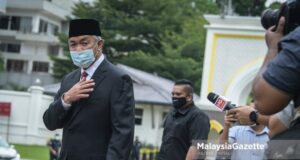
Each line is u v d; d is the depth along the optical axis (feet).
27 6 230.68
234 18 70.23
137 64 166.09
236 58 70.64
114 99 18.43
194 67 170.19
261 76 9.88
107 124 18.53
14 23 234.99
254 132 18.72
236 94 70.23
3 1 176.55
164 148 26.48
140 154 101.50
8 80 216.13
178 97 26.07
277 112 9.99
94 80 18.71
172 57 171.53
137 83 104.99
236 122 15.44
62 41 169.58
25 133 125.18
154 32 173.88
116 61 167.63
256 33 69.62
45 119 19.21
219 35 71.36
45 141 125.49
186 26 189.98
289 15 10.38
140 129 134.82
